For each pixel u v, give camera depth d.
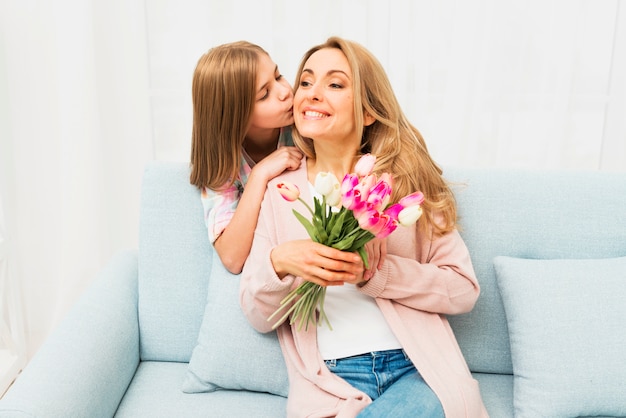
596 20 2.05
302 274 1.13
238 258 1.36
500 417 1.26
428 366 1.19
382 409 1.11
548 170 1.45
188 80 2.04
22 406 1.04
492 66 2.07
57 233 2.20
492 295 1.41
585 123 2.16
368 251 1.18
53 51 2.02
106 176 2.13
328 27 2.02
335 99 1.29
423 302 1.26
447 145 2.11
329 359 1.24
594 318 1.25
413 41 2.04
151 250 1.46
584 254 1.39
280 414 1.28
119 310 1.39
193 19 1.98
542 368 1.24
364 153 1.41
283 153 1.40
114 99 2.07
